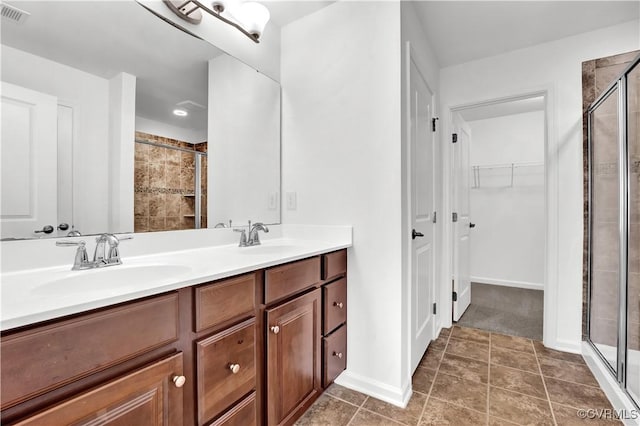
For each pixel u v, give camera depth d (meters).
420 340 1.90
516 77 2.25
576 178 2.04
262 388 1.15
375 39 1.60
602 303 1.87
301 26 1.90
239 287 1.03
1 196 0.92
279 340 1.19
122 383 0.70
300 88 1.90
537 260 3.60
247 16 1.51
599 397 1.54
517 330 2.41
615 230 1.78
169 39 1.38
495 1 1.73
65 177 1.06
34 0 0.99
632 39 1.89
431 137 2.22
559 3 1.74
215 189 1.59
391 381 1.54
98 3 1.15
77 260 1.00
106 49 1.17
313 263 1.41
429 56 2.16
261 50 1.84
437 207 2.40
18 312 0.56
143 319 0.75
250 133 1.77
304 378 1.34
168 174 1.38
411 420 1.38
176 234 1.40
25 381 0.56
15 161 0.95
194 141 1.49
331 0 1.73
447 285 2.49
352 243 1.67
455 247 2.59
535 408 1.46
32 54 0.99
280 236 1.96
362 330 1.63
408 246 1.62
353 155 1.68
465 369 1.83
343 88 1.71
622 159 1.60
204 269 0.98
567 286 2.06
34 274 0.94
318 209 1.81
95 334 0.66
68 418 0.61
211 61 1.56
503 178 3.79
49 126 1.03
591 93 2.00
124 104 1.23
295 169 1.92
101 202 1.16
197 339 0.90
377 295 1.59
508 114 3.53
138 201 1.27
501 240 3.81
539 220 3.59
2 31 0.93
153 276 1.09
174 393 0.81
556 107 2.11
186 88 1.45
